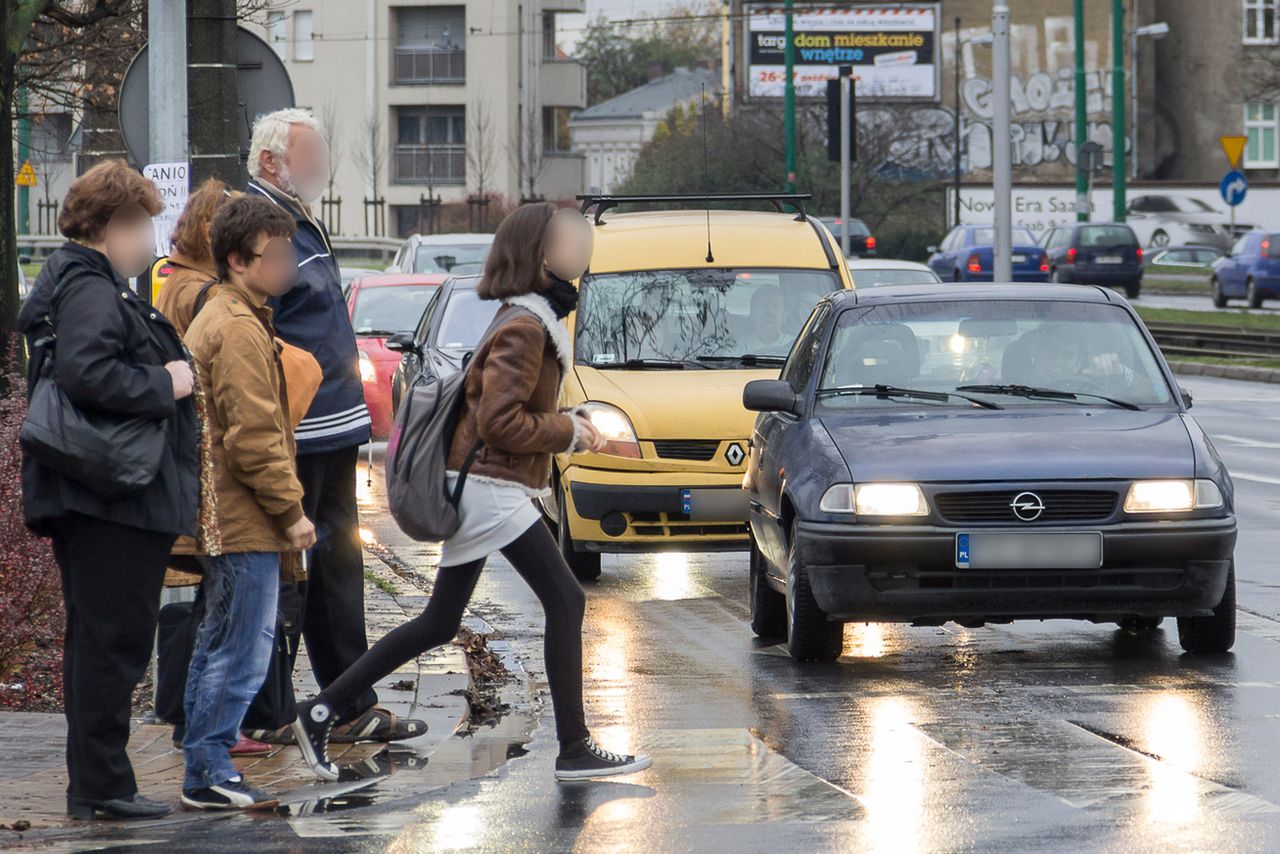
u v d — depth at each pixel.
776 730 16.14
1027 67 161.50
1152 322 85.44
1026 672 18.84
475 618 22.75
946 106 162.12
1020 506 18.62
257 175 15.60
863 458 19.11
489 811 13.44
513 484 14.15
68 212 12.67
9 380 25.31
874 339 21.67
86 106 48.72
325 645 16.03
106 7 37.44
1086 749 15.12
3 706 17.30
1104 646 20.38
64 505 12.52
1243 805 13.16
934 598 18.66
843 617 18.86
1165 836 12.30
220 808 13.48
